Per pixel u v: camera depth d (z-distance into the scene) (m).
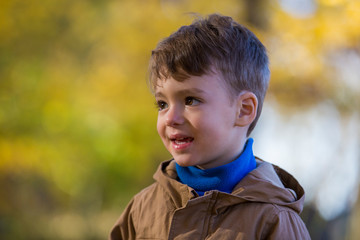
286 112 6.26
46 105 7.69
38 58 7.67
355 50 5.42
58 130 8.07
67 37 7.95
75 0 7.89
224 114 1.56
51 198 8.69
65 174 8.52
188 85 1.53
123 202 9.82
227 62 1.57
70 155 8.30
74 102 8.16
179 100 1.56
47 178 8.13
